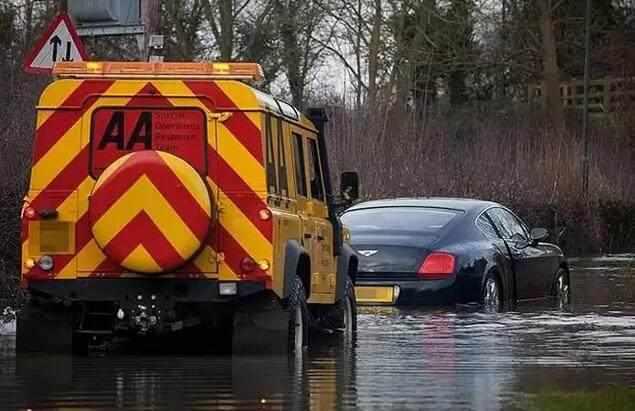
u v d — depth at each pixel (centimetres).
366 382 2084
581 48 12388
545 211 7212
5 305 3144
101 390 1992
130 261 2277
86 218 2347
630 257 6888
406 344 2652
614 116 11275
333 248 2780
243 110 2352
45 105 2383
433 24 10344
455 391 1992
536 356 2455
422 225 3528
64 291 2341
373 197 6066
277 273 2342
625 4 12388
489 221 3709
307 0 8644
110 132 2377
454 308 3412
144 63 2386
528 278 3800
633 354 2486
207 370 2211
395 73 9312
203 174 2345
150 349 2514
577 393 1964
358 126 6391
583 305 3675
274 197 2384
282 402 1888
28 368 2239
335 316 2852
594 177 8450
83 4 3300
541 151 7931
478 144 7481
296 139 2600
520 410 1814
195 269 2317
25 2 5625
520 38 11294
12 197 3288
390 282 3409
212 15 8356
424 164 6562
